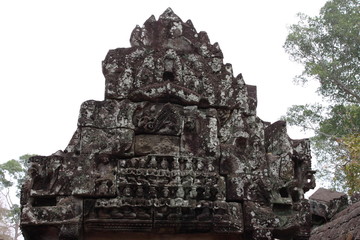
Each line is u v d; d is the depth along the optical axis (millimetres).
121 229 5766
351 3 20625
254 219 5918
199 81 6707
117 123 6152
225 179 6203
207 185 5988
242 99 6805
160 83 6426
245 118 6797
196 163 6129
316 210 8516
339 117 18609
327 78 19578
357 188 11664
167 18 7328
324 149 18719
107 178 5824
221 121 6652
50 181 5891
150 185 5848
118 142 6039
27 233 5797
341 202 8492
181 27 7266
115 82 6422
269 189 6184
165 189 5832
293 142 6781
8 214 30016
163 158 6059
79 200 5758
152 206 5742
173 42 7137
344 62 19750
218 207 5891
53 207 5688
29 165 5914
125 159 6062
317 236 7930
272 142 6773
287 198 6266
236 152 6352
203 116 6480
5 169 30922
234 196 6047
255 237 5836
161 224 5773
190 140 6297
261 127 6863
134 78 6488
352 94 19172
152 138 6246
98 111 6238
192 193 5883
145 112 6340
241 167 6258
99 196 5789
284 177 6379
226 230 5820
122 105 6266
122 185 5809
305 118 19891
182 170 6031
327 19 20109
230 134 6559
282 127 6727
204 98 6586
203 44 7133
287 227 6004
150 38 7137
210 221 5832
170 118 6297
